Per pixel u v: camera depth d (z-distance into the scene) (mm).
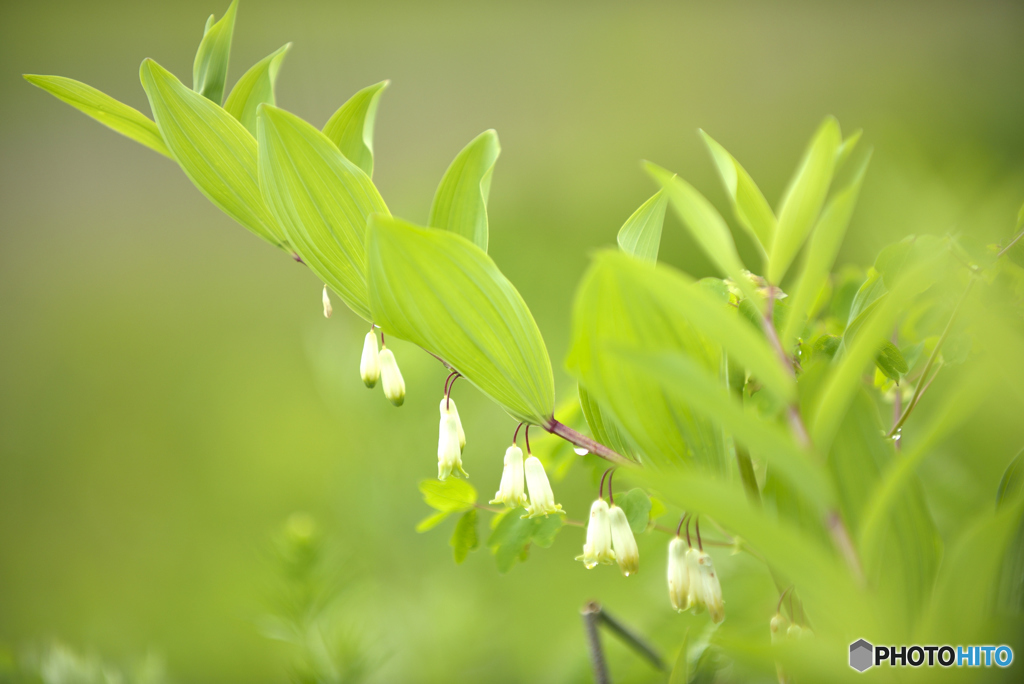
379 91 971
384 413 1610
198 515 2893
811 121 3500
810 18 3537
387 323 916
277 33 3836
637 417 896
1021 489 912
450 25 3961
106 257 4223
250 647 2164
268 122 918
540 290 2234
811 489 862
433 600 1682
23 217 4133
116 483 3145
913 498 900
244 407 3443
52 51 3982
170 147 949
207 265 4223
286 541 1163
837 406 866
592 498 2152
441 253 902
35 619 2492
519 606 1853
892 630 870
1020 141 1879
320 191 926
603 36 3854
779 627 933
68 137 4238
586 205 3213
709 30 3729
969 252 942
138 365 3752
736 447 909
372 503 1668
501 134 3955
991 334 857
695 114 3691
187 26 3967
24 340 3885
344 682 1143
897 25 3250
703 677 1017
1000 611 891
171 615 2379
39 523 2977
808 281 872
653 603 1234
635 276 855
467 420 1744
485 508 975
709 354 893
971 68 2695
